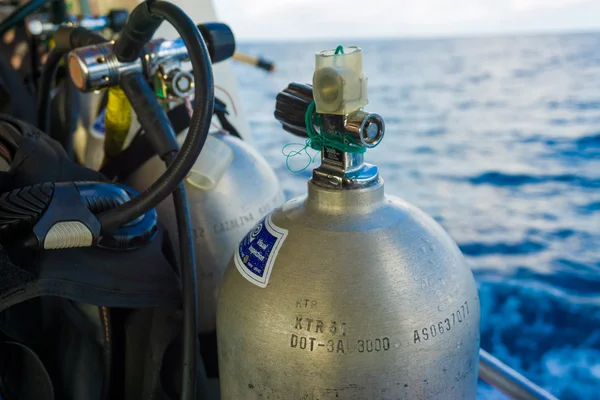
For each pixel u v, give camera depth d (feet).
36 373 2.16
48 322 2.34
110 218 1.97
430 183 27.09
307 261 1.78
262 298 1.80
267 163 2.79
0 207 1.91
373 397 1.71
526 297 12.34
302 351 1.71
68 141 3.28
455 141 34.78
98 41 2.45
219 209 2.48
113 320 2.28
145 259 2.12
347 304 1.70
